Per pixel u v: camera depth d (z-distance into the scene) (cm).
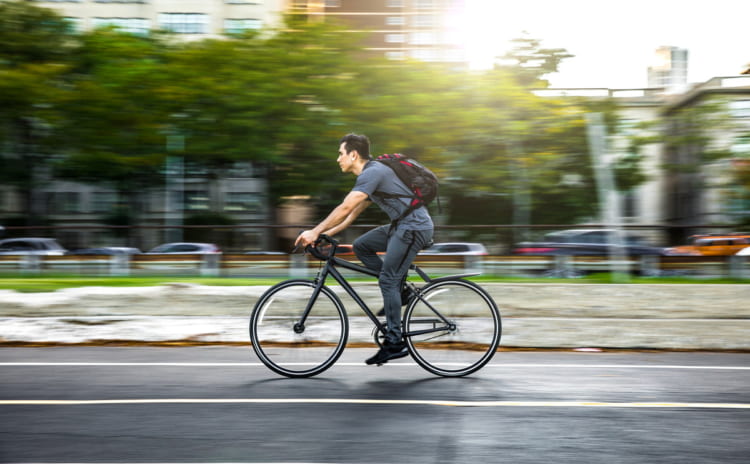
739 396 405
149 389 419
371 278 504
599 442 313
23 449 300
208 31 4831
